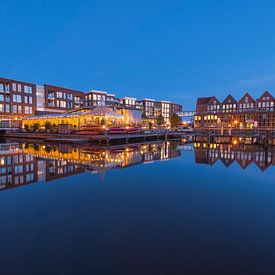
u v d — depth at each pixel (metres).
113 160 14.80
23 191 7.90
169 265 3.73
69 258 3.94
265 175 10.66
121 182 9.22
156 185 8.82
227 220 5.58
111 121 34.62
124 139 33.00
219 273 3.53
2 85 53.75
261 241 4.55
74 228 5.10
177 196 7.48
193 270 3.60
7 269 3.65
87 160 14.60
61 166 12.49
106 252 4.12
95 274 3.51
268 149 22.98
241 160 15.32
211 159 15.72
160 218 5.68
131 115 42.06
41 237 4.68
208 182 9.33
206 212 6.11
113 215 5.85
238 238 4.66
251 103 63.59
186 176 10.41
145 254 4.06
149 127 67.44
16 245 4.38
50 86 64.56
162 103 117.56
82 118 34.94
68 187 8.42
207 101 73.81
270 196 7.54
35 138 35.97
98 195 7.51
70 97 70.75
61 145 25.58
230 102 67.25
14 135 39.66
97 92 84.69
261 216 5.85
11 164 12.94
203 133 54.44
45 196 7.36
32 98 60.12
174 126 82.38
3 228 5.10
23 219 5.58
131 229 5.06
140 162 14.23
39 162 13.66
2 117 53.38
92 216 5.78
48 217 5.71
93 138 28.53
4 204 6.62
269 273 3.53
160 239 4.61
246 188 8.52
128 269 3.62
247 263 3.79
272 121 58.34
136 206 6.51
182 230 5.02
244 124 62.41
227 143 32.00
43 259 3.91
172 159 15.67
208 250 4.20
